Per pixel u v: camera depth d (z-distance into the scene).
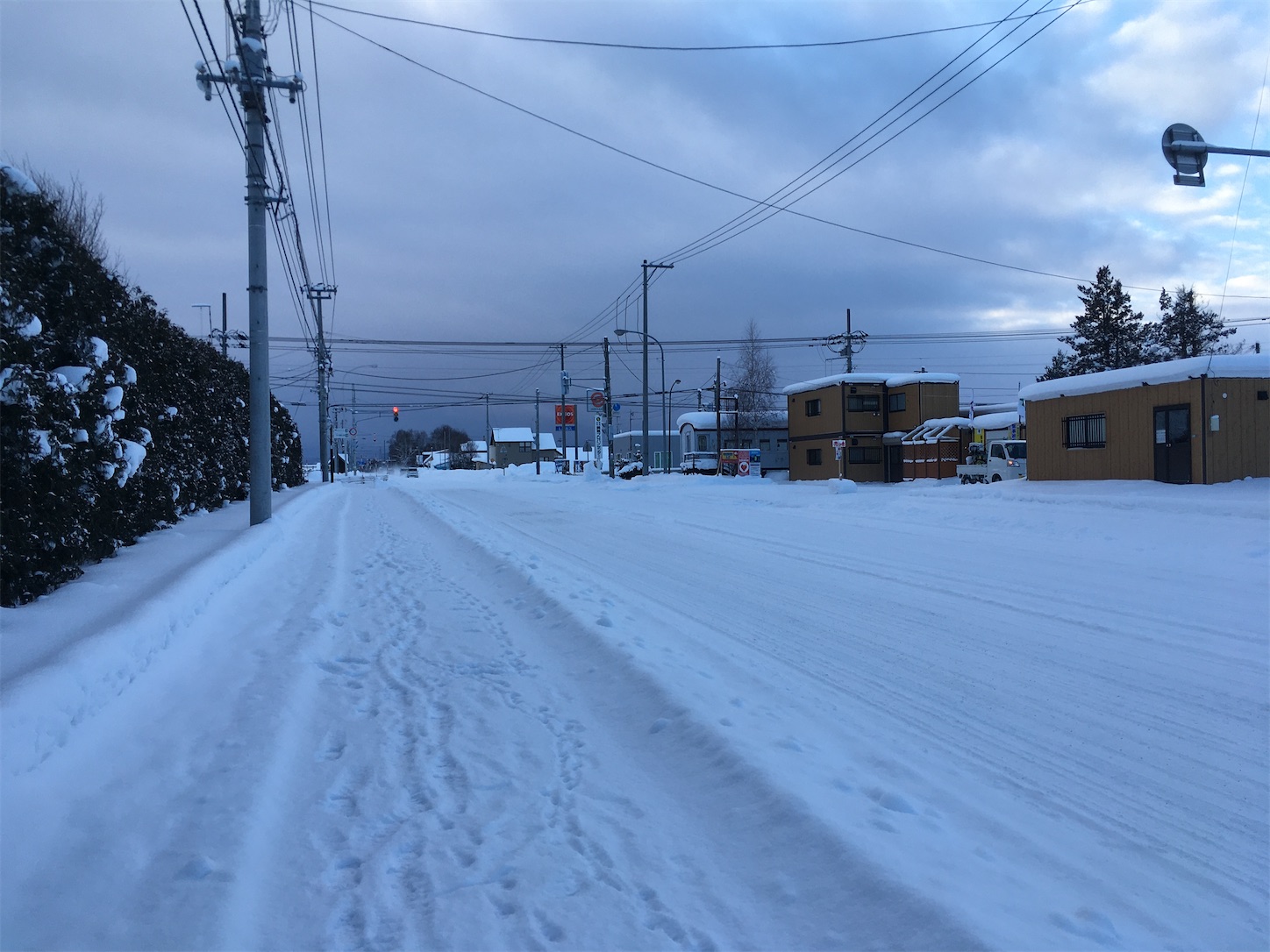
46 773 4.08
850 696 5.88
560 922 3.08
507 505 25.34
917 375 43.88
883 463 45.62
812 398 48.09
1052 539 14.24
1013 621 8.27
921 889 3.14
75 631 5.65
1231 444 18.86
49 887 3.24
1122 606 8.84
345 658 6.75
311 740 4.97
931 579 10.62
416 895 3.28
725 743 4.62
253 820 3.85
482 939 2.98
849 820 3.76
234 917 3.08
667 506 24.69
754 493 31.66
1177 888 3.39
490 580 10.52
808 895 3.25
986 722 5.37
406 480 60.66
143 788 4.17
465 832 3.81
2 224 6.58
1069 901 3.23
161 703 5.48
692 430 58.78
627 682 5.93
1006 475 32.41
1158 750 4.90
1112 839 3.82
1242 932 3.09
